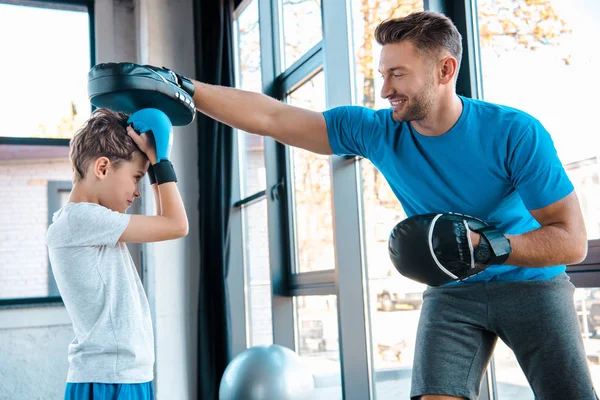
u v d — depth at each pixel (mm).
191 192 4973
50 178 5273
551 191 1482
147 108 1675
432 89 1561
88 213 1630
